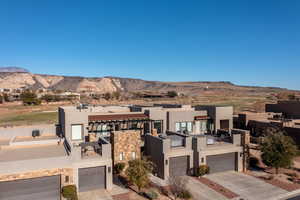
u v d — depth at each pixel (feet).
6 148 72.69
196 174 79.82
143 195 64.39
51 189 59.62
